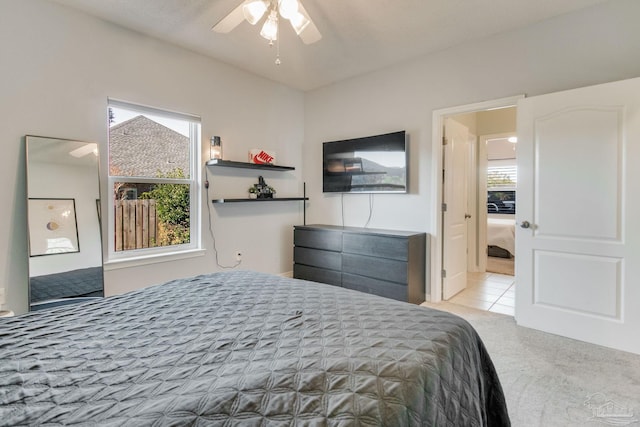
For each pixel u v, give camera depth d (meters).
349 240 3.60
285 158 4.36
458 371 1.10
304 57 3.46
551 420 1.65
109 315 1.38
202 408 0.76
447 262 3.57
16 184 2.34
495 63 2.99
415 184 3.57
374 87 3.87
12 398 0.81
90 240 2.63
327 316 1.33
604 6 2.48
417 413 0.86
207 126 3.46
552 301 2.66
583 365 2.16
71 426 0.71
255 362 0.97
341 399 0.81
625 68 2.41
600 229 2.42
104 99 2.73
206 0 2.45
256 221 4.00
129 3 2.48
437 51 3.33
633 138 2.27
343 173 4.10
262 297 1.59
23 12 2.34
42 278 2.41
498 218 7.07
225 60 3.53
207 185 3.47
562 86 2.67
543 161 2.66
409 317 1.32
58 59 2.49
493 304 3.45
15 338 1.16
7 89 2.29
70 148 2.55
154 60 3.03
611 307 2.39
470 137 4.77
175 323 1.29
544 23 2.74
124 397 0.81
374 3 2.49
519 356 2.29
